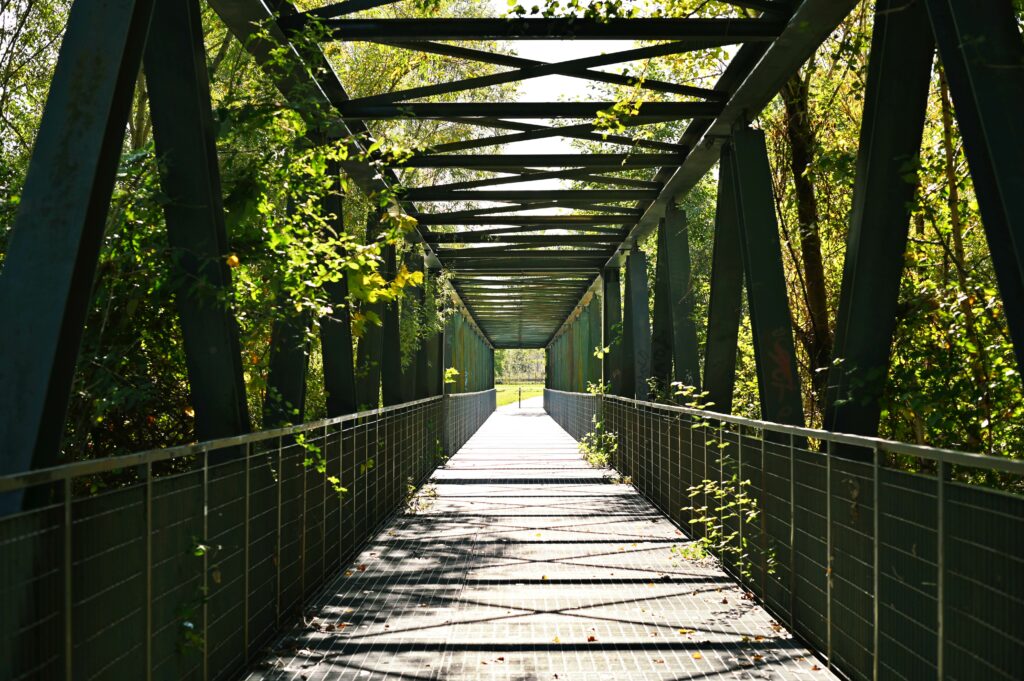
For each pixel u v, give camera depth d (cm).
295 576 500
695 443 753
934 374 520
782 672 397
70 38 291
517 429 2827
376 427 800
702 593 555
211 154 420
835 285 853
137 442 511
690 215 1670
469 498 1059
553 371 4212
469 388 2805
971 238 591
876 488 354
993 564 265
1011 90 304
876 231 435
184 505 331
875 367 439
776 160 850
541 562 656
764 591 516
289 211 523
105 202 291
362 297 592
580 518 892
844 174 624
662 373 1117
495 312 2869
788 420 631
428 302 1344
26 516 220
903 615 329
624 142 809
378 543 742
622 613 502
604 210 1205
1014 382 492
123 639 277
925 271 580
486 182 969
